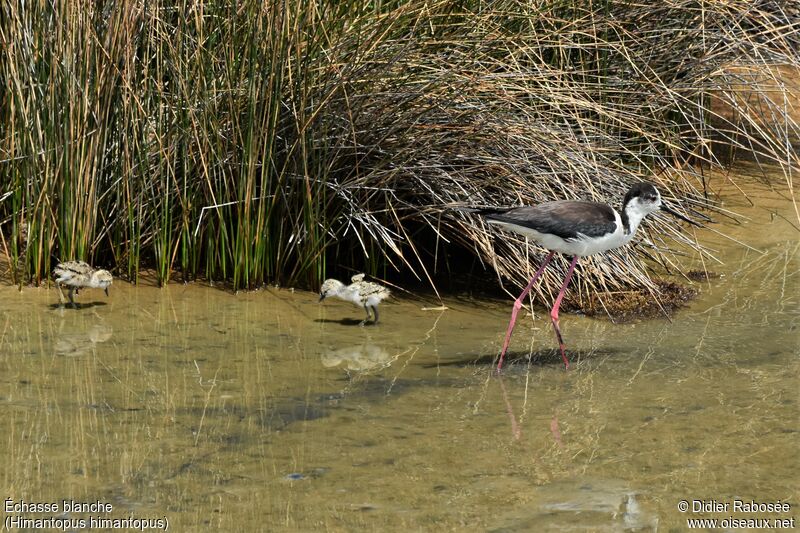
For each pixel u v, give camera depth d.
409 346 11.02
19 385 9.44
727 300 12.68
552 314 10.55
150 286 12.65
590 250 10.53
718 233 15.05
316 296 12.64
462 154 12.41
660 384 9.85
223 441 8.30
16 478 7.55
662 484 7.65
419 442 8.36
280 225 12.65
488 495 7.41
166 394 9.34
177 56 12.11
